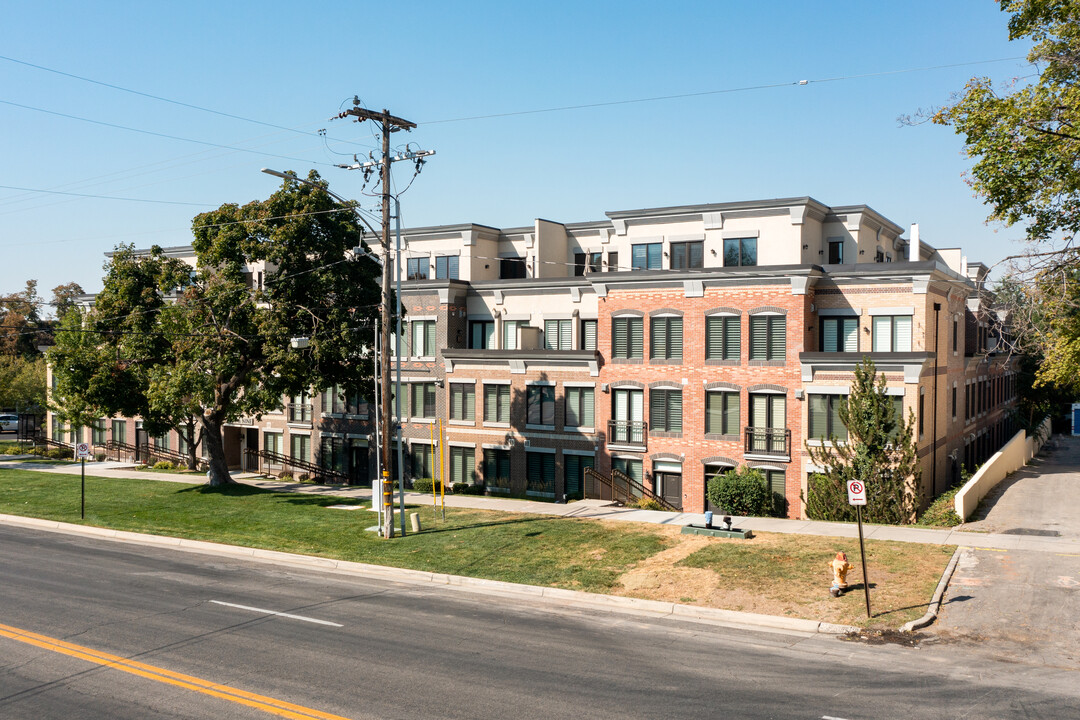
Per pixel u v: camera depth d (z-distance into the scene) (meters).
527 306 40.41
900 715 11.69
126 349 36.06
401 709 11.91
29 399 68.81
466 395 40.62
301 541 25.88
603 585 19.66
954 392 36.69
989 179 25.31
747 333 32.16
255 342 34.38
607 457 35.78
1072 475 36.16
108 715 11.81
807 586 18.58
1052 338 28.36
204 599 19.09
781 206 33.31
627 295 35.22
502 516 28.39
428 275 44.44
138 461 52.47
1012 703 12.18
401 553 23.77
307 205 33.59
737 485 30.52
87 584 20.70
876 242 38.00
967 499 25.44
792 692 12.66
